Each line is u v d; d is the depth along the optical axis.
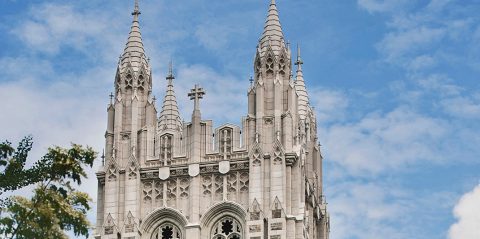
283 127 95.50
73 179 63.28
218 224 93.75
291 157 94.12
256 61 98.25
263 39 99.44
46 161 62.59
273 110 95.88
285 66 97.94
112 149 97.31
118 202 95.19
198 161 95.44
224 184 94.31
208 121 96.94
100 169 97.00
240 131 96.25
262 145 94.69
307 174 100.69
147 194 95.62
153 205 95.19
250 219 91.88
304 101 107.19
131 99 98.88
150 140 97.38
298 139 96.06
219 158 95.44
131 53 101.19
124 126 98.12
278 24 100.50
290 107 96.38
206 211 93.81
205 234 93.50
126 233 93.88
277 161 93.75
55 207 61.91
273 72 97.50
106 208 95.00
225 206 93.69
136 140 97.38
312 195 100.56
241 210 93.31
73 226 62.62
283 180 93.00
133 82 99.50
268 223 91.62
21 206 60.97
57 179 62.97
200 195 94.56
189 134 96.88
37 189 61.97
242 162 94.62
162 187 95.62
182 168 95.50
